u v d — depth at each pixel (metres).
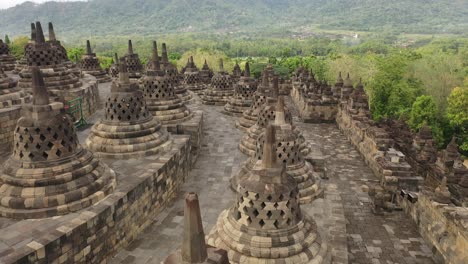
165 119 21.84
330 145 27.92
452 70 59.06
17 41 75.94
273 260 9.66
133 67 35.09
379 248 15.13
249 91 30.02
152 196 15.23
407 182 18.95
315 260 9.94
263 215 9.84
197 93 39.44
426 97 45.69
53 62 23.72
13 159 12.48
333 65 71.81
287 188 9.84
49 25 28.20
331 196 16.09
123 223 13.26
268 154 9.89
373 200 18.62
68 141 12.62
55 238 10.54
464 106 44.19
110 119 17.33
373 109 54.41
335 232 13.19
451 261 13.44
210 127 27.17
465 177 18.41
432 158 23.36
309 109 34.25
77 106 23.59
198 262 6.95
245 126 25.72
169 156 17.06
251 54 154.12
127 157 16.77
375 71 66.25
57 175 12.12
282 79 50.31
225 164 20.52
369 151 23.62
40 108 12.04
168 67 29.56
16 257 9.61
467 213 13.62
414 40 182.88
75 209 12.05
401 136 28.30
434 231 14.75
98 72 38.44
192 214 6.80
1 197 11.85
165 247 13.43
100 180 13.07
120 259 12.73
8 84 18.52
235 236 10.02
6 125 17.75
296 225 10.14
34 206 11.70
